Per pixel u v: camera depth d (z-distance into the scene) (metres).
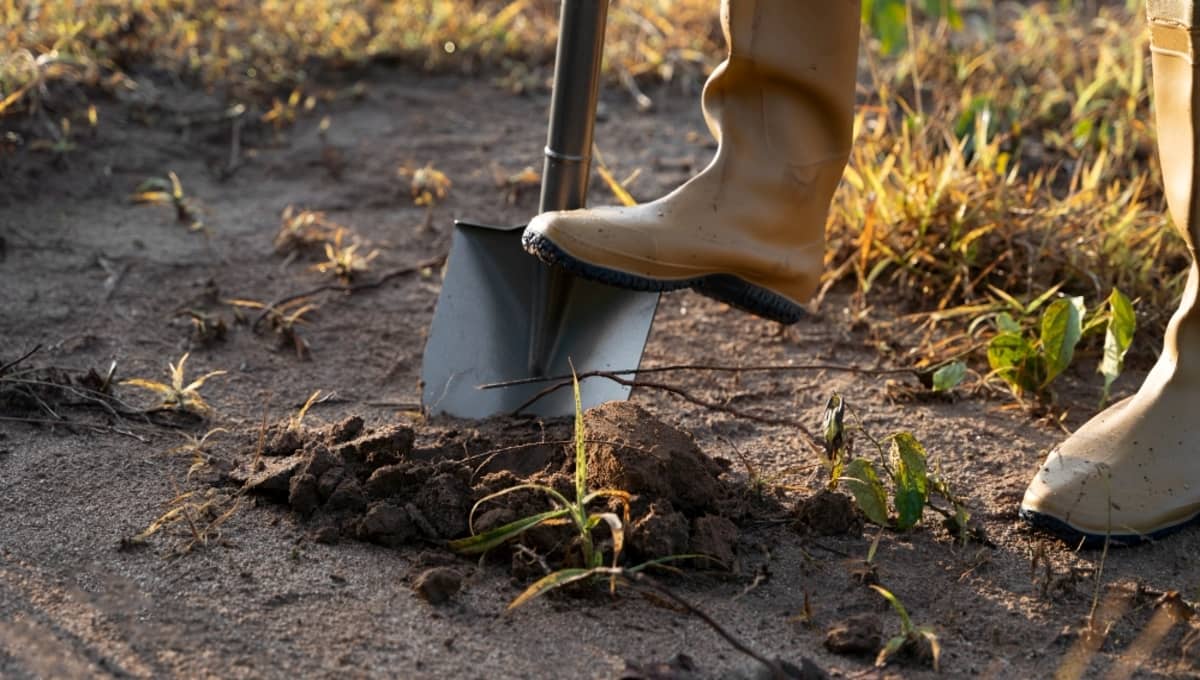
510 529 1.68
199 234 3.07
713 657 1.54
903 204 2.83
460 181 3.46
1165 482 1.83
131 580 1.65
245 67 4.03
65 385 2.16
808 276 2.06
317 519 1.82
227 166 3.50
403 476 1.85
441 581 1.63
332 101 3.96
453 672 1.50
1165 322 2.56
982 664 1.56
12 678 1.44
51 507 1.84
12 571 1.66
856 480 1.82
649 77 4.25
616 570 1.57
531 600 1.64
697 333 2.63
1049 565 1.77
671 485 1.80
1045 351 2.25
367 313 2.71
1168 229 2.81
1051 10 5.00
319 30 4.28
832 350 2.55
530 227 1.91
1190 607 1.67
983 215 2.83
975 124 3.35
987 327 2.60
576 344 2.18
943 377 2.27
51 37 3.77
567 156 2.12
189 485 1.92
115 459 2.00
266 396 2.31
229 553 1.73
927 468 2.06
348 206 3.30
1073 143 3.49
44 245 2.92
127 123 3.64
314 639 1.54
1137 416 1.88
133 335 2.52
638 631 1.59
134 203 3.23
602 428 1.86
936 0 4.23
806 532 1.84
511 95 4.12
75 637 1.52
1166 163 1.82
